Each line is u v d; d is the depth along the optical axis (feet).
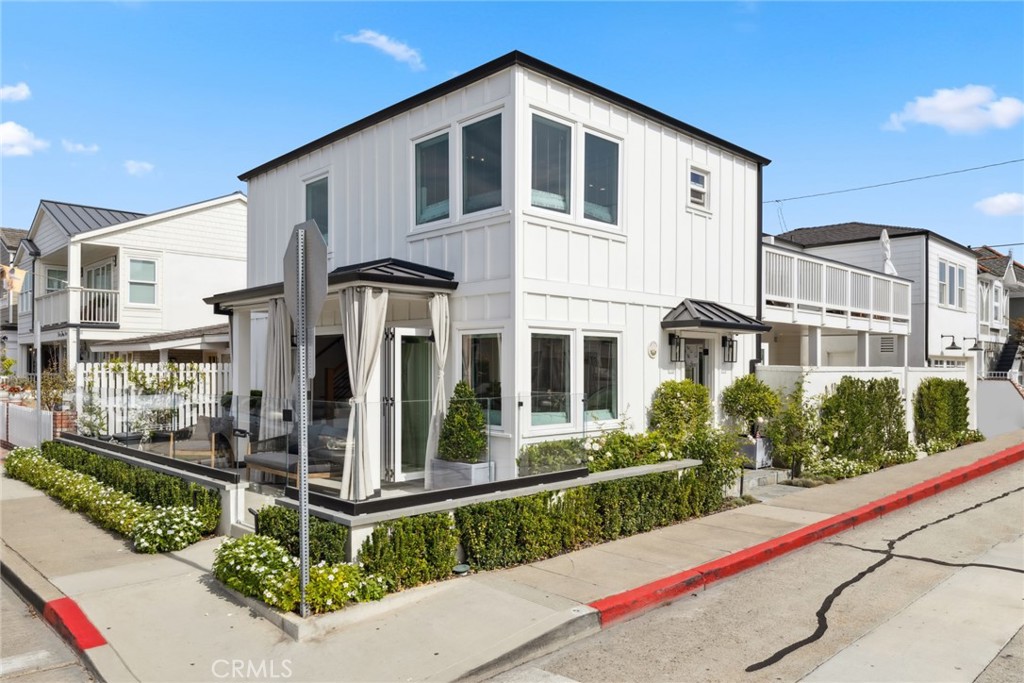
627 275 35.53
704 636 18.33
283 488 26.43
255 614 18.74
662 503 28.66
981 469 43.34
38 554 24.38
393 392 31.35
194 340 58.34
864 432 43.16
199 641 17.12
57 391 48.29
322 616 17.88
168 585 21.07
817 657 16.92
